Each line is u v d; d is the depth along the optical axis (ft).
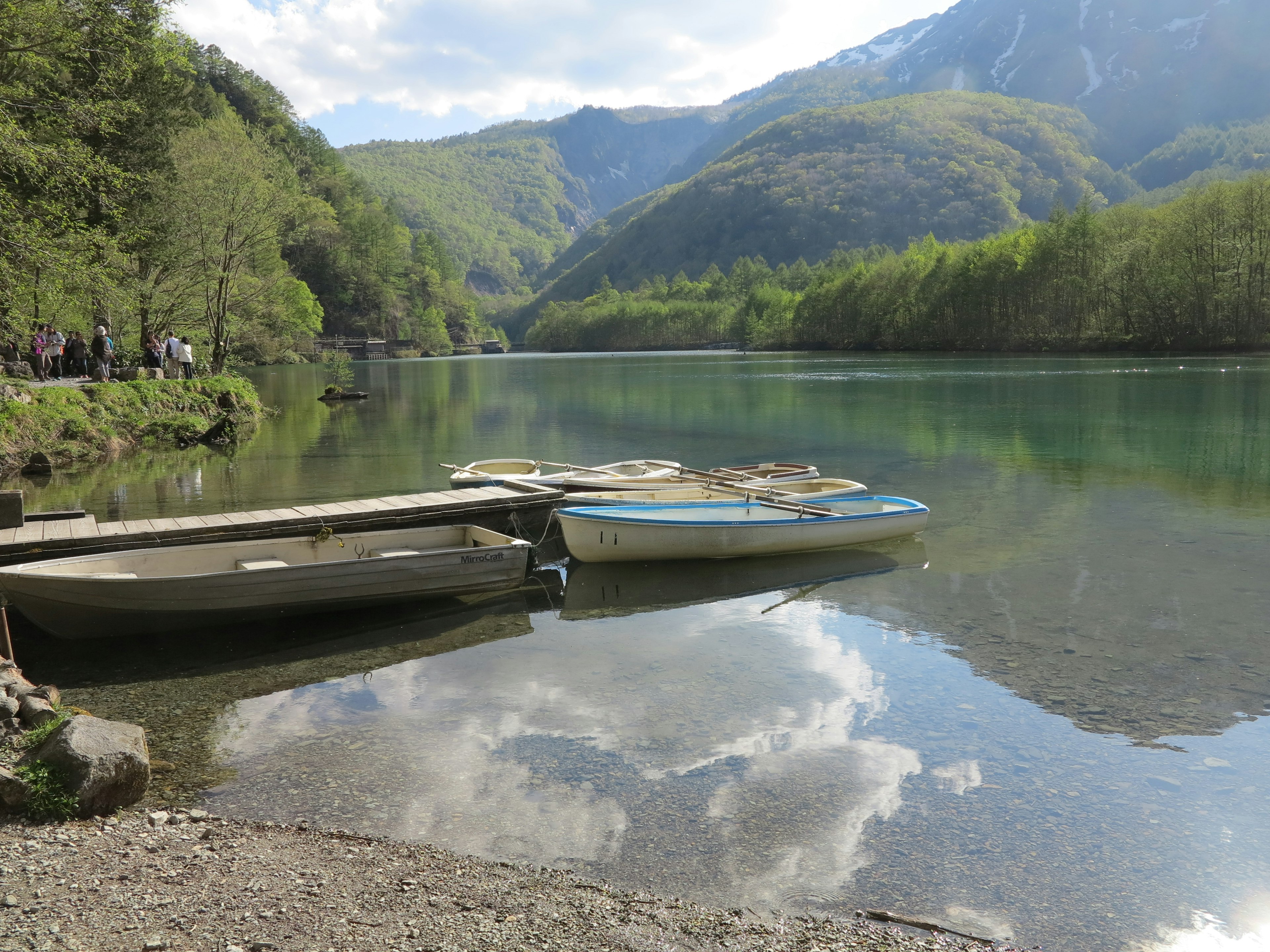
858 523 39.52
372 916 12.73
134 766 16.61
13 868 13.57
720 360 328.90
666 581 35.40
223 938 11.83
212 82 409.49
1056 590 33.04
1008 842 15.85
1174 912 13.85
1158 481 57.06
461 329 599.16
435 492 52.29
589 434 90.12
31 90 73.00
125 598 26.05
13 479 61.16
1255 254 242.99
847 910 13.70
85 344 95.30
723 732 20.65
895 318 372.17
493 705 22.45
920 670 24.84
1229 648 26.53
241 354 226.79
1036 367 206.69
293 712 22.07
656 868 14.80
